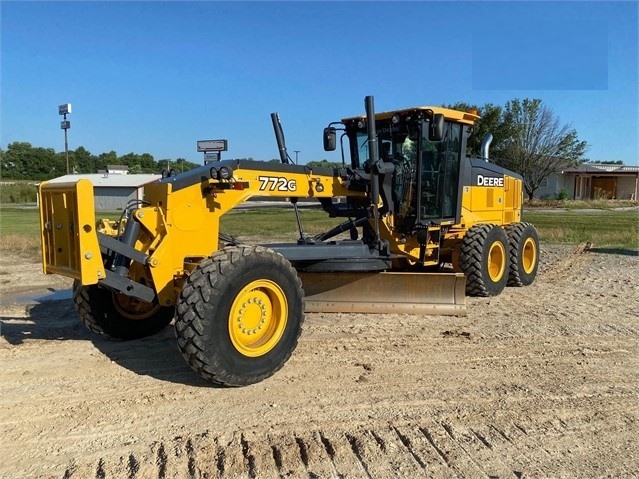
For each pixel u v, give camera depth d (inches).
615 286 359.9
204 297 170.1
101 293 221.8
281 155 250.1
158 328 240.2
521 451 143.9
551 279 386.9
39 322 265.3
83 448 144.3
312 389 182.4
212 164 209.6
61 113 1510.8
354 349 223.3
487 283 320.2
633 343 234.1
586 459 140.5
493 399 175.9
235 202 211.5
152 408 167.6
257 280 182.2
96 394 177.9
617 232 702.5
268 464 135.6
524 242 359.6
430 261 303.6
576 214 1161.4
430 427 156.1
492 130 1611.7
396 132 284.4
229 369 176.1
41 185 189.3
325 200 264.5
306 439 148.1
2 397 175.6
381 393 179.5
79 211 168.1
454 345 229.5
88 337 239.5
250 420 159.6
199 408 167.6
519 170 1704.0
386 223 277.1
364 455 140.4
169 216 193.2
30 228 789.2
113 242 181.0
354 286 276.2
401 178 284.4
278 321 190.7
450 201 309.0
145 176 1691.7
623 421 161.6
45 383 187.0
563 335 244.5
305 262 255.8
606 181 1964.8
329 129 292.8
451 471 134.0
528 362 210.1
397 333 245.0
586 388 185.6
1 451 142.8
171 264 194.1
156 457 139.5
